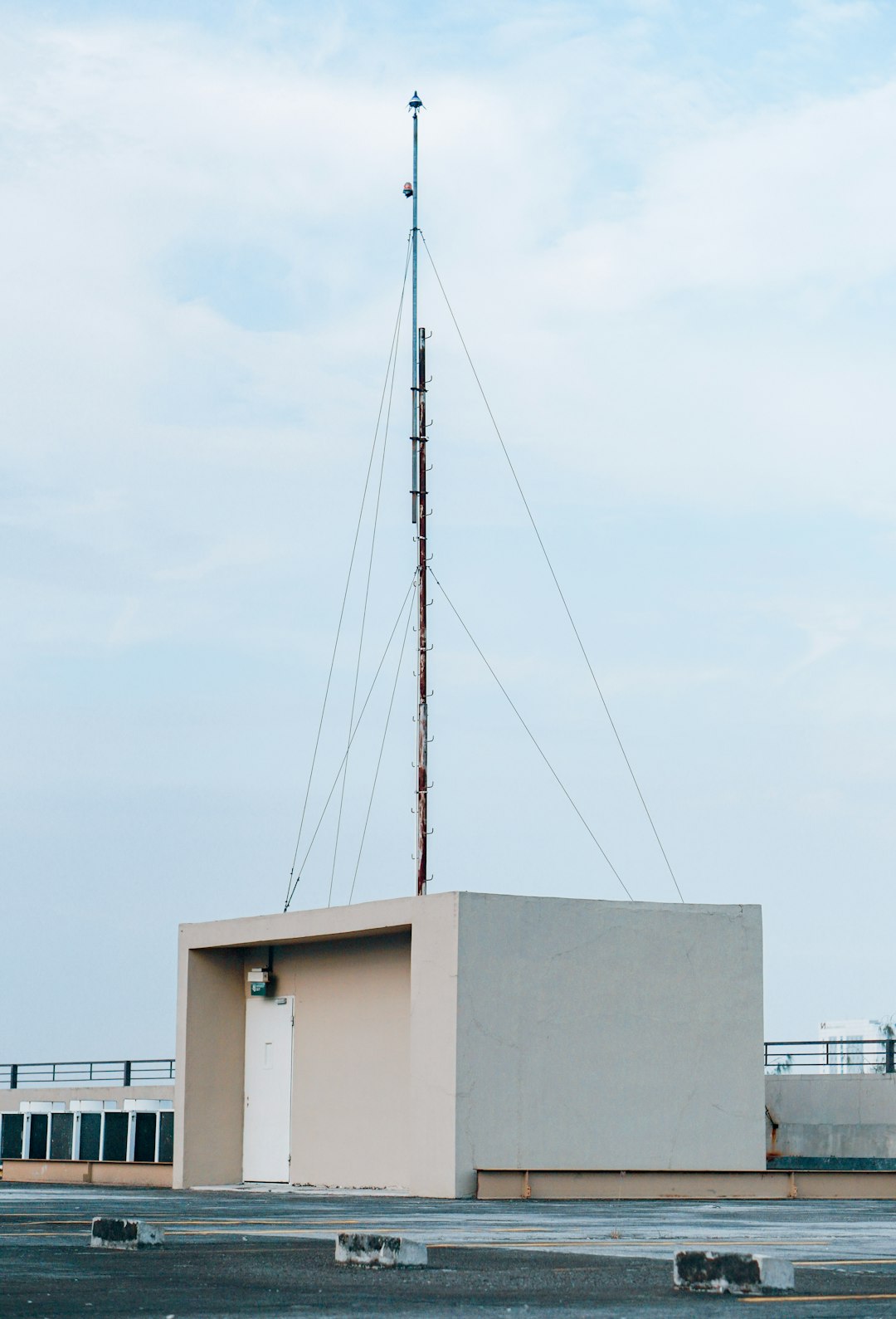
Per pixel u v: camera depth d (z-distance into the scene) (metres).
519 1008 22.03
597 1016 22.61
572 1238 13.79
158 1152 32.66
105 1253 12.09
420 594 43.03
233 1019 26.36
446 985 21.69
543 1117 21.97
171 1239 13.41
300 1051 25.22
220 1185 25.69
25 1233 14.22
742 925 23.98
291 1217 16.64
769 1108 29.80
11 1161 34.03
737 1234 14.45
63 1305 8.71
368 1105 23.77
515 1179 21.22
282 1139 25.34
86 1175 31.69
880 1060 29.22
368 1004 24.00
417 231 44.09
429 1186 21.50
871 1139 28.45
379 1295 9.32
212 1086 26.03
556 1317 8.24
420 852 42.12
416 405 43.81
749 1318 8.15
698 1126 23.11
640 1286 9.93
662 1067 22.98
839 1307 8.73
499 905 22.09
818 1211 18.50
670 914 23.47
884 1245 13.04
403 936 23.53
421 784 42.50
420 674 43.09
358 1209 18.38
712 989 23.58
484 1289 9.70
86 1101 35.41
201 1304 8.78
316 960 25.17
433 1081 21.69
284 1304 8.80
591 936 22.77
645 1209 18.67
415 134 44.09
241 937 25.28
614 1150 22.42
